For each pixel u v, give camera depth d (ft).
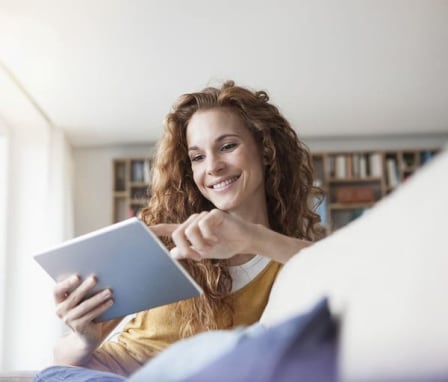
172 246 4.96
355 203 20.72
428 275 1.03
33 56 14.38
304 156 6.12
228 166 5.10
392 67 15.72
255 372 1.19
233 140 5.14
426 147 21.39
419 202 1.16
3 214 17.52
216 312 4.57
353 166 21.20
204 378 1.28
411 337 1.02
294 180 5.76
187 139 5.36
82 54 14.35
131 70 15.40
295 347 1.23
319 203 6.43
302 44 14.20
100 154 21.58
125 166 21.52
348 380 1.10
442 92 17.54
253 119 5.24
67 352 4.00
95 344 3.96
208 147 5.14
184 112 5.40
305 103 18.13
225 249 3.26
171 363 1.50
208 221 3.08
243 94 5.32
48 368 3.31
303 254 2.28
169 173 5.57
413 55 15.02
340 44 14.28
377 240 1.31
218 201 5.15
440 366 0.96
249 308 4.59
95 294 3.64
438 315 0.98
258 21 12.93
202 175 5.19
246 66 15.35
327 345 1.28
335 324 1.35
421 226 1.11
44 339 16.67
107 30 13.14
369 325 1.15
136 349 4.48
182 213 5.57
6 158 17.94
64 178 19.39
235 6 12.24
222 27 13.16
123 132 20.27
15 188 18.10
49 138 18.81
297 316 1.31
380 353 1.07
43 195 18.08
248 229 3.25
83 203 21.25
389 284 1.15
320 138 21.45
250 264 4.66
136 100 17.49
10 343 16.69
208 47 14.17
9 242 17.57
